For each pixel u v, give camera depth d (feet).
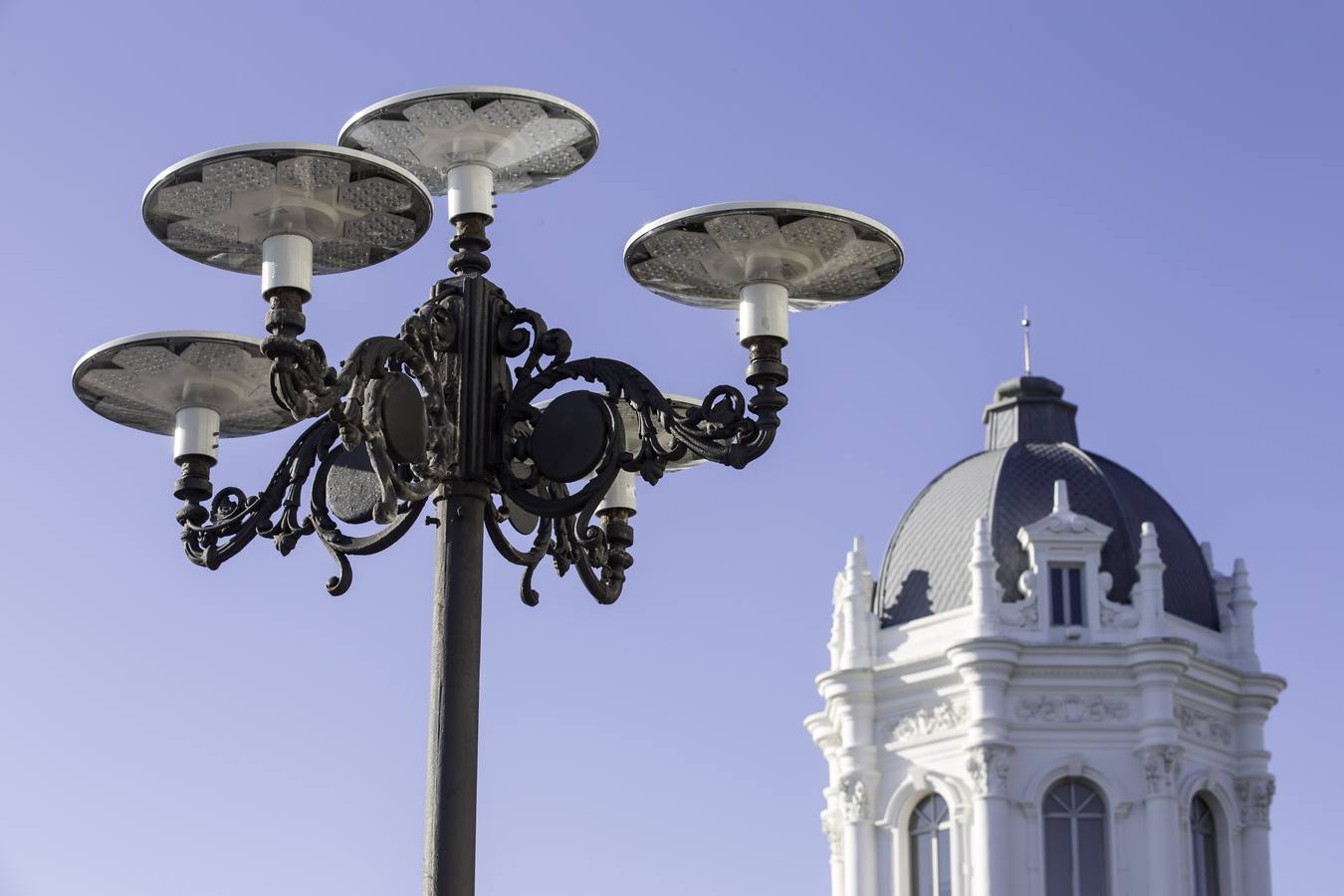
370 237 43.91
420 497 43.73
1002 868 221.87
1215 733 232.53
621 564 51.06
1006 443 250.98
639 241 44.52
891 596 240.32
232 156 41.63
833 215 43.91
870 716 234.99
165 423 48.83
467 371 44.91
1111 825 224.33
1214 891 229.45
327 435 46.01
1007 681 227.40
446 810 43.04
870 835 231.71
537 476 44.75
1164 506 245.65
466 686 43.83
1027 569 234.58
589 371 44.83
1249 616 237.66
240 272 45.21
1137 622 229.45
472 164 45.52
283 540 45.96
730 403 44.16
